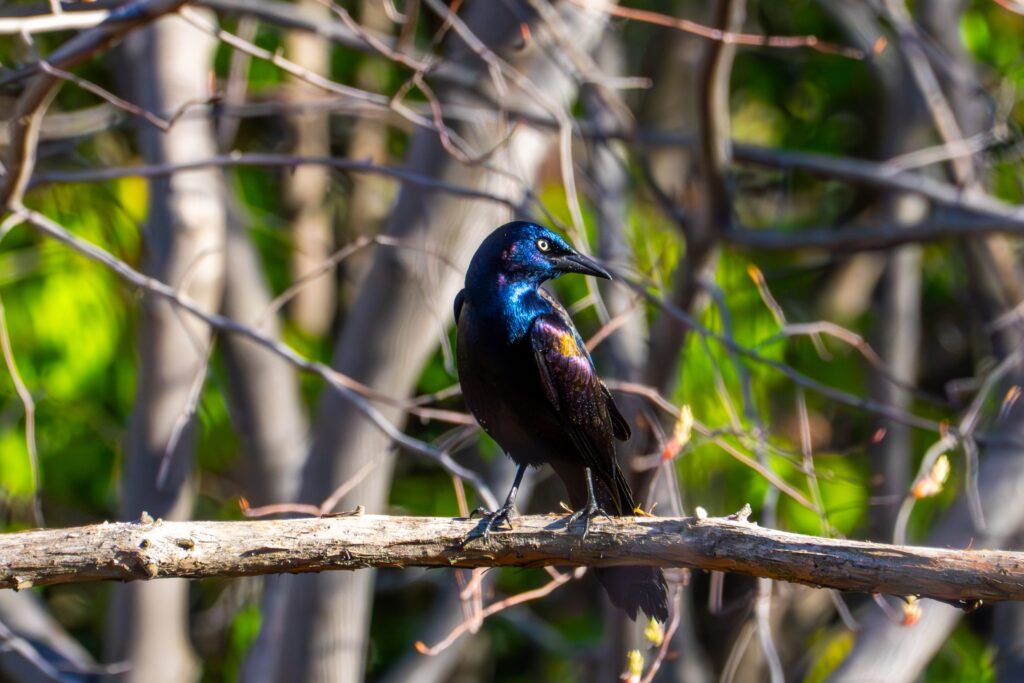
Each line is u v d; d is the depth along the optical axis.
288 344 15.49
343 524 6.17
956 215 13.67
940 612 12.44
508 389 7.64
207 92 12.09
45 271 14.12
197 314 9.33
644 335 14.35
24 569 5.91
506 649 17.64
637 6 18.50
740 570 5.95
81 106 16.25
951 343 20.20
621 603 6.68
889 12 13.77
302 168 15.72
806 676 16.30
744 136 19.61
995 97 14.63
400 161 17.97
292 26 11.99
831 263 16.52
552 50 11.69
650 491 8.98
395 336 11.66
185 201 11.93
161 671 12.91
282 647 11.96
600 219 12.63
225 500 16.97
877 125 19.03
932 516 15.16
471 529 6.23
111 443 15.52
